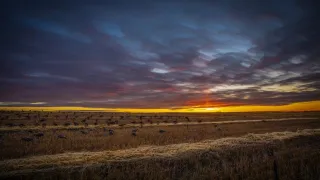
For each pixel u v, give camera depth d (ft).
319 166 38.96
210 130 139.85
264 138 76.07
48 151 62.03
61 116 330.54
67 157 50.01
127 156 51.06
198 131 132.26
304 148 58.29
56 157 50.16
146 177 39.19
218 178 38.37
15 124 161.27
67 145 72.43
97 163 45.01
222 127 170.91
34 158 49.44
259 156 48.93
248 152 57.06
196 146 62.54
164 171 42.27
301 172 36.63
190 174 41.70
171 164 47.80
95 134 108.68
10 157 55.77
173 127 172.35
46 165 43.27
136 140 84.58
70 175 39.83
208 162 49.55
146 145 74.74
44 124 159.02
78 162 45.39
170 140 89.40
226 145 63.21
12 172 39.14
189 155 52.11
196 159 50.06
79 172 40.65
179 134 112.47
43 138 88.38
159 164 46.60
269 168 40.81
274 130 141.49
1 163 44.47
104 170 42.78
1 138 88.02
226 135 114.11
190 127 172.35
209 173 40.40
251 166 41.91
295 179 35.32
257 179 36.19
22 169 40.91
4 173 38.50
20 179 37.70
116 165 45.16
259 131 135.64
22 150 62.54
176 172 43.78
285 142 71.20
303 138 78.59
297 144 69.36
